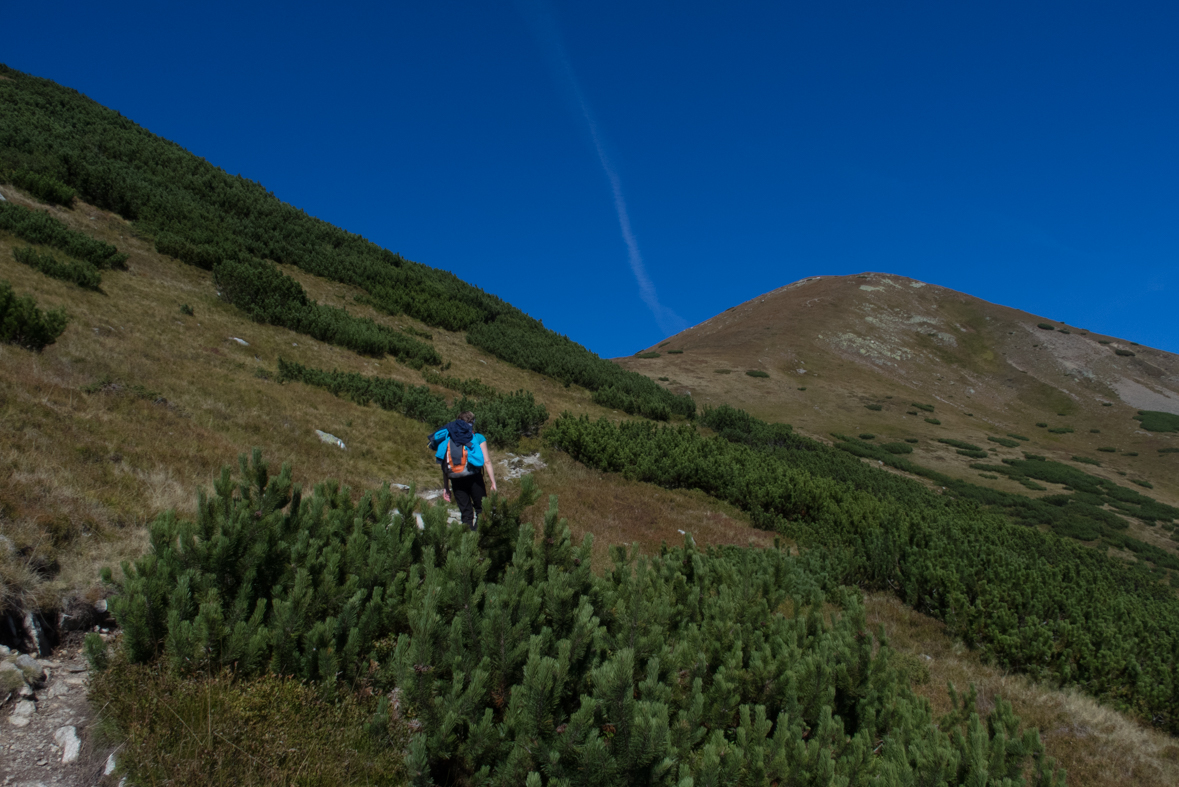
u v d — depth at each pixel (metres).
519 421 19.58
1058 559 18.45
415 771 3.24
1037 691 8.37
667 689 3.84
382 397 17.97
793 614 7.36
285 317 22.72
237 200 34.44
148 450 8.10
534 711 3.42
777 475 18.77
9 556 4.46
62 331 11.91
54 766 3.22
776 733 4.13
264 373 16.61
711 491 18.62
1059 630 9.46
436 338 30.95
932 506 25.84
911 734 5.02
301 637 4.05
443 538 5.28
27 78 37.19
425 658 3.65
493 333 34.97
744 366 65.50
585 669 4.10
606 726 3.86
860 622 6.63
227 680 3.61
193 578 4.05
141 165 33.12
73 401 8.88
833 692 5.10
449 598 4.25
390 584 4.81
